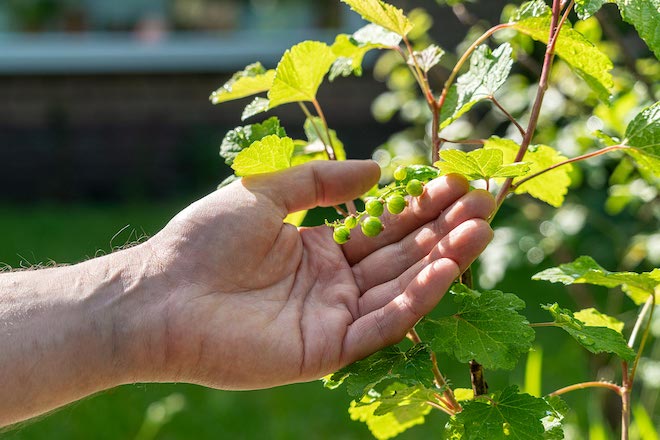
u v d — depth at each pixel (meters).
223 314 0.43
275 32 2.20
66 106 2.16
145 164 2.18
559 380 1.01
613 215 0.95
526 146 0.42
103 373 0.43
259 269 0.44
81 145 2.17
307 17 2.19
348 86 2.08
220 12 2.20
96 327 0.43
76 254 1.66
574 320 0.41
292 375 0.42
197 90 2.16
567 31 0.42
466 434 0.39
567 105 0.76
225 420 1.03
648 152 0.41
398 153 0.92
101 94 2.16
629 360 0.40
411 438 0.96
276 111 2.10
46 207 2.12
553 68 0.76
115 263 0.45
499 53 0.44
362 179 0.46
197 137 2.16
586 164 0.72
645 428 0.61
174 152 2.18
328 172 0.45
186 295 0.43
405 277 0.43
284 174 0.45
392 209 0.41
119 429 1.01
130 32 2.20
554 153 0.47
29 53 2.12
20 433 0.98
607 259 0.98
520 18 0.43
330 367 0.42
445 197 0.43
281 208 0.45
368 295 0.43
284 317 0.43
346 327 0.42
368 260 0.45
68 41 2.18
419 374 0.38
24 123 2.16
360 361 0.41
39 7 2.16
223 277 0.44
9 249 1.70
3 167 2.17
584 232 0.96
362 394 0.39
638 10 0.38
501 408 0.39
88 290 0.44
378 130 2.11
